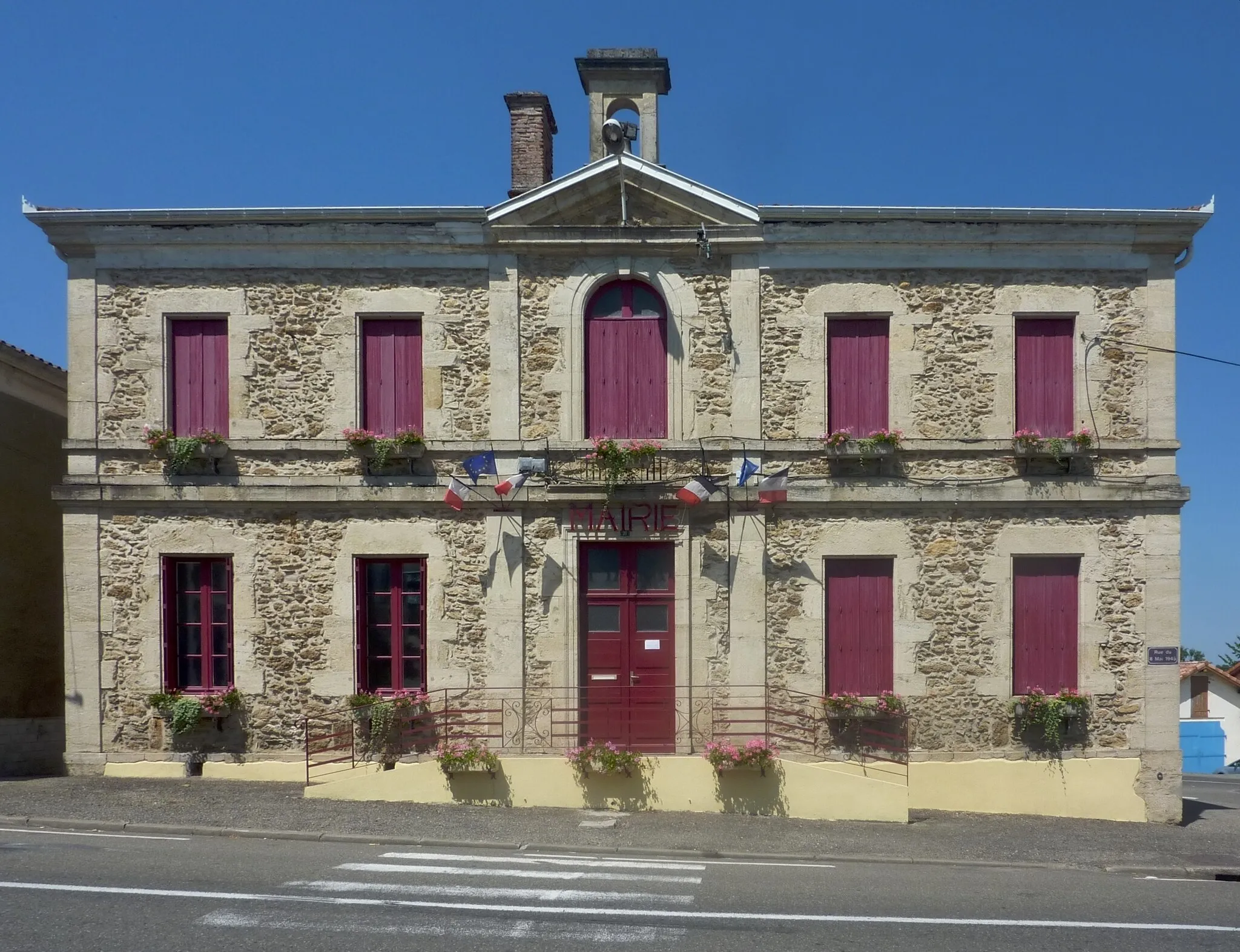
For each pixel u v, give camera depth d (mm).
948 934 6113
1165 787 10805
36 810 9094
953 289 11188
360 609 11086
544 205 11148
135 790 10117
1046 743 10898
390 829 8812
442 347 11164
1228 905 7184
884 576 11117
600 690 11039
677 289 11172
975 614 10977
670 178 11102
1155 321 11148
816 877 7676
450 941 5633
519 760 10055
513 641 10930
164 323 11203
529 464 10898
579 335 11156
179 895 6402
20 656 12117
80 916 5906
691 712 10922
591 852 8414
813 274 11195
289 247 11188
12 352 11891
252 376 11141
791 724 10875
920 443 11016
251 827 8727
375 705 10742
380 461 10922
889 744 10859
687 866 7930
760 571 10969
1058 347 11289
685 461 11070
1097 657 10969
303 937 5621
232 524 11062
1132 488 11000
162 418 11117
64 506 11023
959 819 10258
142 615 11000
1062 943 6023
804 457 11094
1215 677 25812
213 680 11133
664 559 11188
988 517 11055
